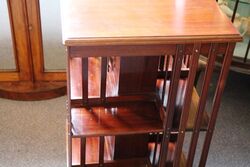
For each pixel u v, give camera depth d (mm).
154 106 1393
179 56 1156
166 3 1285
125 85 1379
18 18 1833
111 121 1324
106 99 1387
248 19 1912
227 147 1876
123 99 1401
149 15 1208
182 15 1225
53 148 1810
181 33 1124
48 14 1966
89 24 1128
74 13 1179
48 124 1933
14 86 2061
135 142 1513
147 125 1322
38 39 1933
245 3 1867
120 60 1307
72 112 1344
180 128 1320
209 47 1164
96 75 1482
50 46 2090
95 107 1375
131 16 1192
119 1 1271
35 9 1826
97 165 1481
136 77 1364
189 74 1210
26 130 1893
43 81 2094
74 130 1278
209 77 1233
